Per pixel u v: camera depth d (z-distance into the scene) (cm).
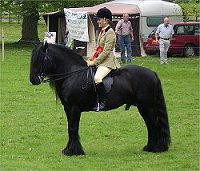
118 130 1499
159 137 1252
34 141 1362
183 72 2719
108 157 1205
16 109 1786
